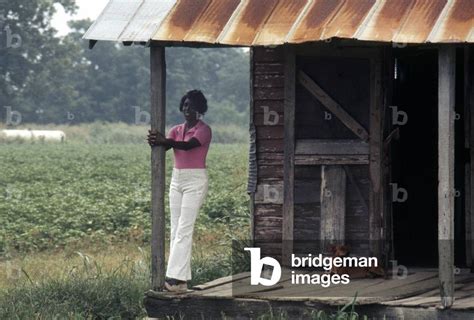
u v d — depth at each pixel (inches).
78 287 553.3
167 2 474.0
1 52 3218.5
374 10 432.8
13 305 512.4
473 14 421.1
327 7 442.6
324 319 451.2
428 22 422.9
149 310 482.3
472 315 436.5
